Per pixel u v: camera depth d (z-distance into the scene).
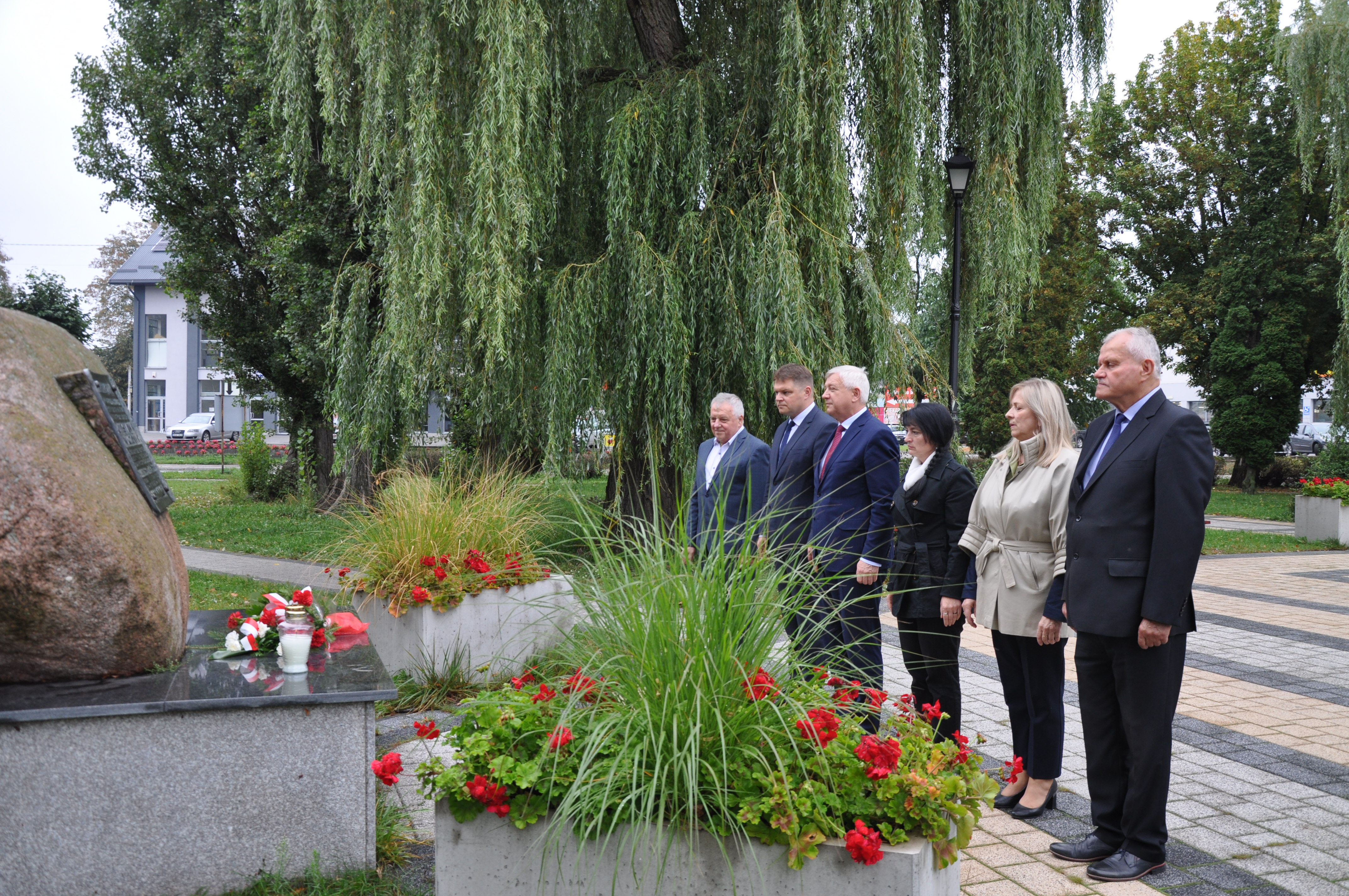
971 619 3.67
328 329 9.21
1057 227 26.19
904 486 3.91
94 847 2.69
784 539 4.23
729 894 2.15
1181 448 2.96
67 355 3.32
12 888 2.63
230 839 2.80
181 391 44.31
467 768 2.31
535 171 7.38
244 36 14.38
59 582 2.86
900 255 7.84
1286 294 24.78
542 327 8.13
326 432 17.22
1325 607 8.63
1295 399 24.83
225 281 16.62
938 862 2.17
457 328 8.05
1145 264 27.89
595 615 2.64
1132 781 3.04
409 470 7.06
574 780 2.24
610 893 2.21
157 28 16.50
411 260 7.52
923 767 2.30
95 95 16.14
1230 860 3.15
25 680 2.92
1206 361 26.94
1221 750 4.40
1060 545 3.39
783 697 2.32
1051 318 25.42
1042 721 3.51
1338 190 17.73
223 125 16.03
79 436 3.07
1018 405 3.58
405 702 4.78
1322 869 3.08
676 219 7.83
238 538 12.79
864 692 2.66
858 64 7.48
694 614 2.40
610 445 8.03
